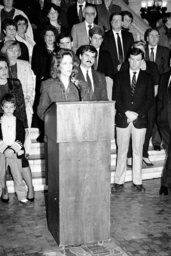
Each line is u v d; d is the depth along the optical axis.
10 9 8.70
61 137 3.94
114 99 6.36
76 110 3.93
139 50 6.18
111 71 7.25
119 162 6.44
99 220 4.27
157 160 7.64
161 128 6.57
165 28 9.24
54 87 4.75
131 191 6.41
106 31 8.46
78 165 4.10
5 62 5.85
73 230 4.21
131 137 6.71
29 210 5.55
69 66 4.71
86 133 4.00
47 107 4.79
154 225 5.06
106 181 4.21
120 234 4.76
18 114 6.02
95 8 7.93
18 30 8.18
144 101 6.34
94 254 4.17
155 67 7.32
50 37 7.11
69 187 4.11
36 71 7.23
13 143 5.61
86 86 5.38
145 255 4.24
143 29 9.36
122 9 9.62
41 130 7.14
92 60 5.99
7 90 5.92
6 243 4.51
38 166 6.84
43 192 6.36
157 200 6.00
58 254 4.19
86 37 7.81
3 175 5.76
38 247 4.38
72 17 8.71
